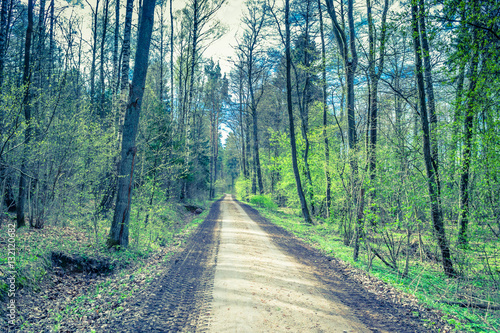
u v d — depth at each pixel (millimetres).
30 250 6406
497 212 6848
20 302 4754
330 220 15688
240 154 53094
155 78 29406
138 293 5480
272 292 5695
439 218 7980
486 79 6758
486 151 7246
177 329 4102
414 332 4160
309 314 4703
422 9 7074
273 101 34969
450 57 6945
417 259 9555
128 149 8797
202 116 38406
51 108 8852
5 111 6496
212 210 24891
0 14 8266
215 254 8953
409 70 10289
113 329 4004
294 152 18828
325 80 16031
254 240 11359
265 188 39438
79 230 10125
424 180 8516
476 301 5793
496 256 6676
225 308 4887
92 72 20375
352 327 4273
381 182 8406
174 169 15305
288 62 18516
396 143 8969
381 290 5992
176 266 7551
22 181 8586
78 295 5637
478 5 6117
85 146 9086
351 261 8445
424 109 8609
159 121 14164
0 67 8117
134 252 8711
